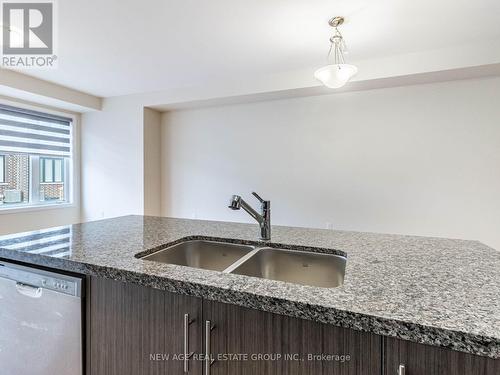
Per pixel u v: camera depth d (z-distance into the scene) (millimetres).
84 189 4578
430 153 3135
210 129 4191
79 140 4562
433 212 3154
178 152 4402
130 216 2111
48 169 4207
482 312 618
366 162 3402
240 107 4000
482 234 2990
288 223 3803
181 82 3680
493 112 2896
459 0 1957
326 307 647
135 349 911
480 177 2973
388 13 2117
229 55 2865
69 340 1012
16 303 1111
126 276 887
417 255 1103
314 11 2094
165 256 1287
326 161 3582
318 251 1268
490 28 2342
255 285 771
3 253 1149
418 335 571
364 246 1259
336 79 2098
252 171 3973
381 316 602
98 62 3041
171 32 2408
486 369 559
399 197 3279
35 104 3938
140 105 4129
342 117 3482
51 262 1036
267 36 2479
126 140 4242
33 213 3930
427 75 2854
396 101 3238
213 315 798
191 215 4352
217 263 1457
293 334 711
